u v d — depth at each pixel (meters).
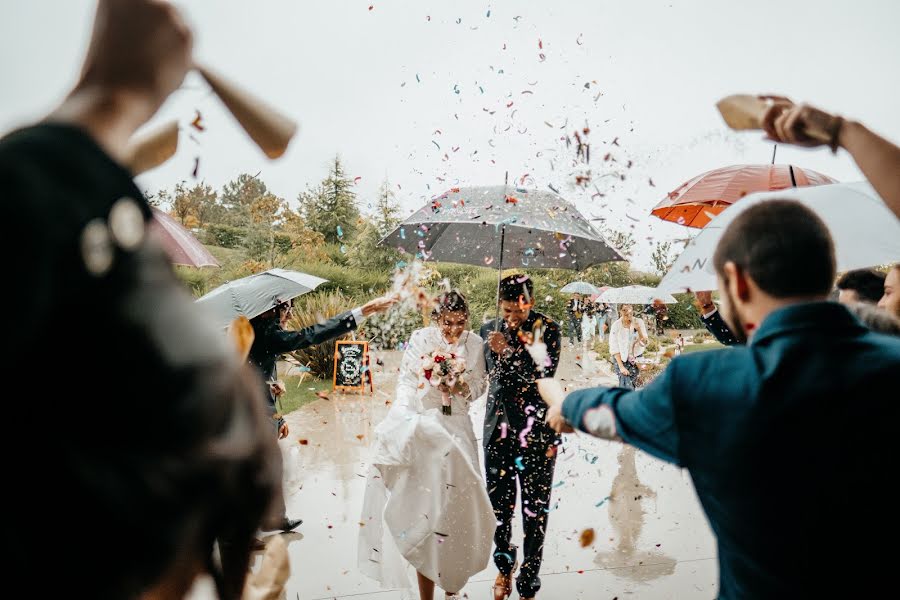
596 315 16.77
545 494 3.66
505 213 3.79
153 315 0.63
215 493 0.66
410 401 3.60
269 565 1.14
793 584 1.16
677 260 2.34
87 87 0.74
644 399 1.38
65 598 0.59
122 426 0.60
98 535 0.59
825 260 1.31
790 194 2.40
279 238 26.00
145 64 0.75
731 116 1.29
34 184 0.60
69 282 0.59
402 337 11.93
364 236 21.38
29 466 0.58
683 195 4.31
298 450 4.72
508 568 3.71
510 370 3.66
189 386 0.63
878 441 1.13
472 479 3.32
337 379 10.64
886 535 1.12
